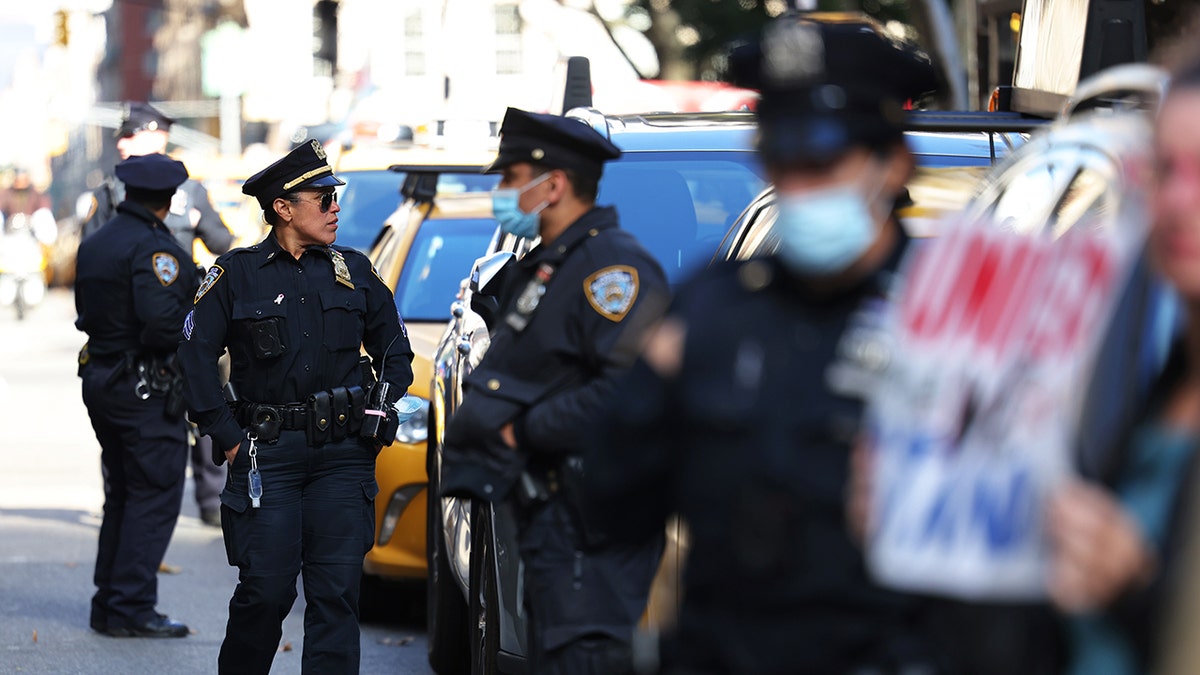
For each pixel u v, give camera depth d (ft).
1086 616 19.34
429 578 60.34
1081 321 19.44
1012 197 24.84
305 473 48.16
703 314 21.65
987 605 19.79
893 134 20.88
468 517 53.62
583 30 275.59
